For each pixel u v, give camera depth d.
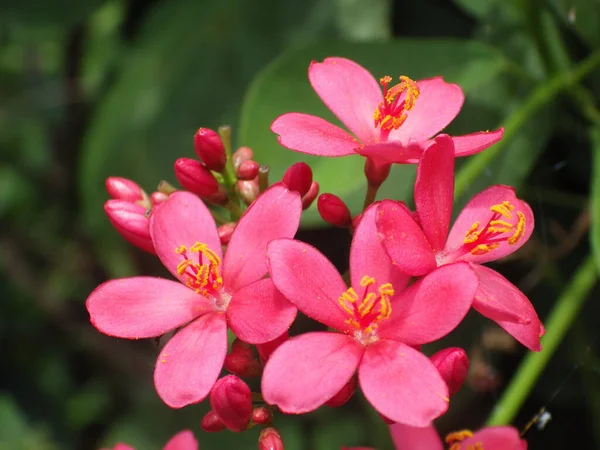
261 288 0.18
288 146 0.18
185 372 0.18
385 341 0.18
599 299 0.23
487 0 0.23
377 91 0.20
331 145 0.18
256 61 0.25
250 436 0.26
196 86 0.25
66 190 0.33
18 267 0.33
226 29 0.25
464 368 0.18
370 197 0.20
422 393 0.17
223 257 0.19
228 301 0.18
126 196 0.20
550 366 0.24
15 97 0.34
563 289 0.23
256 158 0.21
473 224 0.19
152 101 0.25
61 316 0.33
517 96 0.23
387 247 0.18
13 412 0.33
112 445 0.27
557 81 0.22
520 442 0.20
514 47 0.23
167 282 0.19
